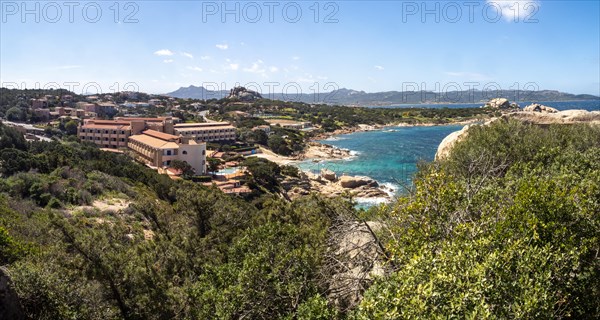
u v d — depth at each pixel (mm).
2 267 19844
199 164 114375
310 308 13383
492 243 11375
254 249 20438
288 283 16484
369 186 99688
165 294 21344
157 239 27906
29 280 19094
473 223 13039
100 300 21016
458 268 10461
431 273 10375
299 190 98062
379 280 12477
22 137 79812
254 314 16031
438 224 13891
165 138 123438
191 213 33375
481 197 15539
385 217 18375
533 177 16094
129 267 21609
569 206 13055
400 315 9297
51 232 22453
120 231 30484
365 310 10359
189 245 27328
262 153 155500
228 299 16500
